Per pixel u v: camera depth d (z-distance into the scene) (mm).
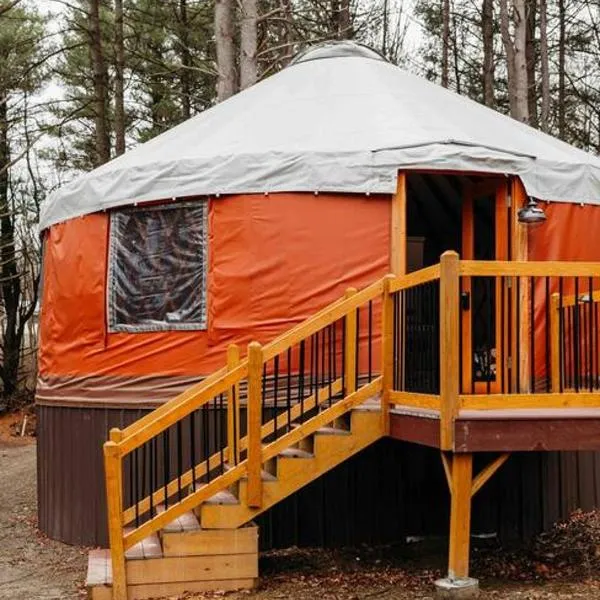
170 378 7645
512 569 6570
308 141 7703
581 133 23375
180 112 23391
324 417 6141
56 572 7047
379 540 7324
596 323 6820
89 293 8070
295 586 6113
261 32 19188
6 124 20203
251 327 7387
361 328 7289
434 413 5762
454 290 5383
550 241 7746
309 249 7363
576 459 8164
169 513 5930
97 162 22438
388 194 7371
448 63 26250
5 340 20328
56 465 8453
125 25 22062
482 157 7426
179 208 7652
